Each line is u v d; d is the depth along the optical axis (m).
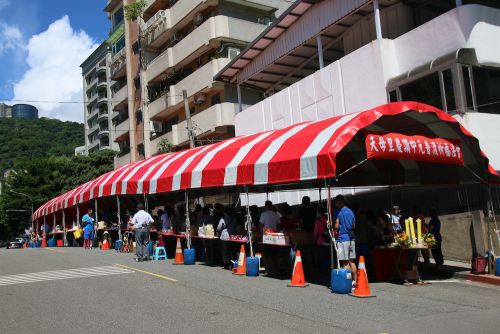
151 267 14.80
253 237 13.66
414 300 9.42
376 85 17.59
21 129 108.56
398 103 11.59
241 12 36.69
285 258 13.23
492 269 12.01
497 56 15.52
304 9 21.72
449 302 9.27
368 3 18.56
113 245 24.44
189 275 12.95
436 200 16.33
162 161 19.72
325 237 12.44
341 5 19.83
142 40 43.16
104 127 74.56
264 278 12.37
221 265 15.30
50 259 18.59
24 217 62.34
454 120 12.41
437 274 13.04
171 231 18.45
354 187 17.28
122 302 9.39
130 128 46.53
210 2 35.19
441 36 15.81
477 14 15.27
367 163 15.98
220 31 34.25
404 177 15.80
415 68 16.31
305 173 11.48
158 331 7.16
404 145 11.67
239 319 7.84
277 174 12.32
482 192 13.55
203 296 9.87
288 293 10.16
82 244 27.28
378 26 17.70
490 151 14.86
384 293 10.16
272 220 13.16
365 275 9.77
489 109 15.32
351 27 22.14
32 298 10.13
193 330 7.18
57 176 58.91
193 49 36.16
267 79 27.69
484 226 13.30
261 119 24.55
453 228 14.73
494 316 8.08
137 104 45.56
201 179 15.43
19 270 15.38
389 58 17.50
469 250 14.27
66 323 7.82
